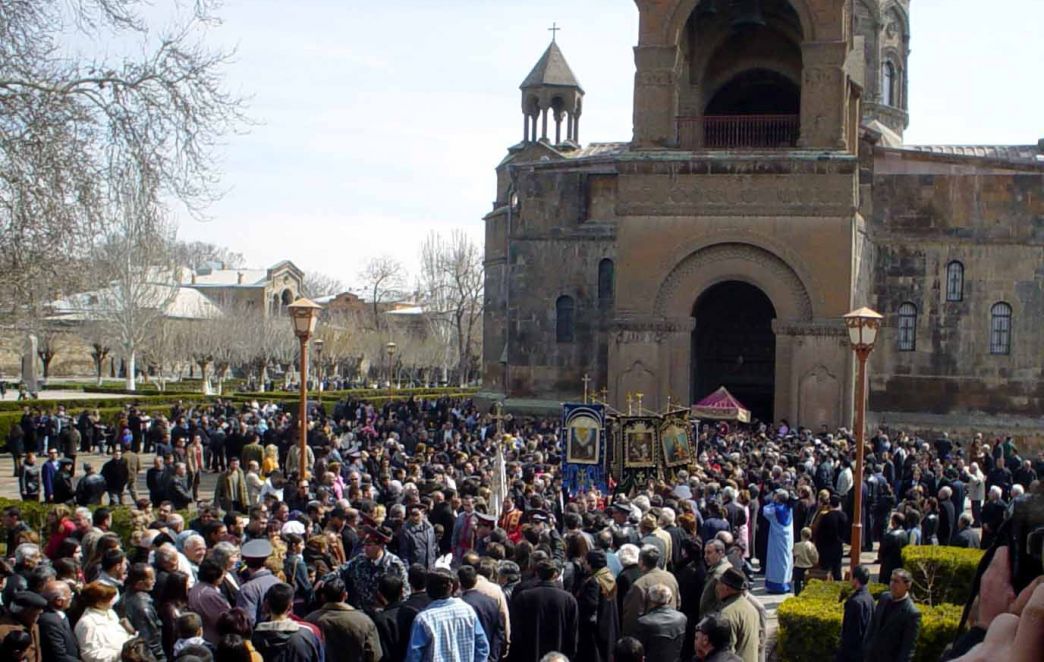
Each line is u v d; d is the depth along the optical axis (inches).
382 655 452.4
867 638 471.8
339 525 657.0
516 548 577.0
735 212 1616.6
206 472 1621.6
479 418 1930.4
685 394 1637.6
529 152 2516.0
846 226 1584.6
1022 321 1831.9
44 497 1232.8
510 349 2022.6
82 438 1797.5
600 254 1988.2
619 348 1653.5
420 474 979.3
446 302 4768.7
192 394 2650.1
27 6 879.7
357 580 506.9
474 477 913.5
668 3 1641.2
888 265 1884.8
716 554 518.6
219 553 479.5
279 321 3993.6
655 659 452.8
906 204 1879.9
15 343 1808.6
